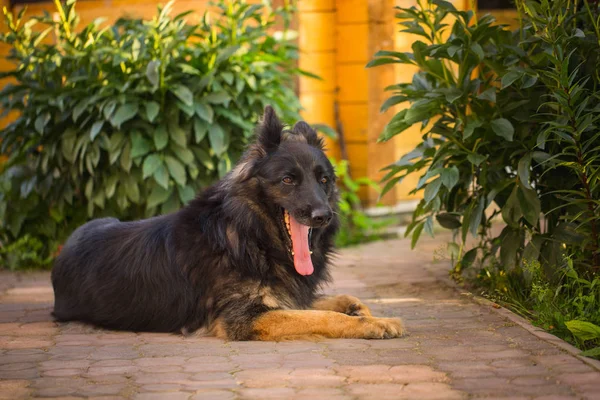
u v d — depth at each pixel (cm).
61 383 404
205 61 863
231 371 421
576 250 577
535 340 477
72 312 582
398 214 1090
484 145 625
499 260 681
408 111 616
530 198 575
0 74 862
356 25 1055
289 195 521
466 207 657
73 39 882
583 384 380
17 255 867
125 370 429
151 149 812
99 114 809
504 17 1154
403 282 714
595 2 593
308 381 396
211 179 844
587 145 523
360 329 493
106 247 583
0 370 434
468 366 419
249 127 843
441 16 642
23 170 878
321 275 568
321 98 1071
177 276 541
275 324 503
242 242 523
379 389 379
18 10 1146
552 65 574
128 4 1108
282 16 998
